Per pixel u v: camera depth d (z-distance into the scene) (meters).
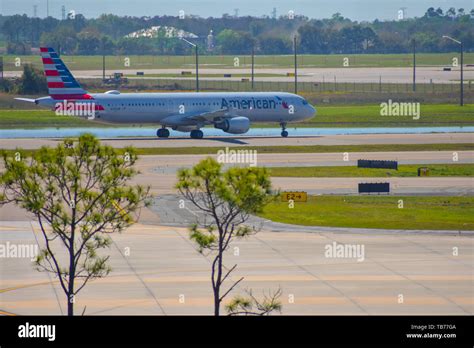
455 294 132.25
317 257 154.50
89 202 126.06
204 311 125.44
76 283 138.75
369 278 140.88
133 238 169.12
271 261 151.88
